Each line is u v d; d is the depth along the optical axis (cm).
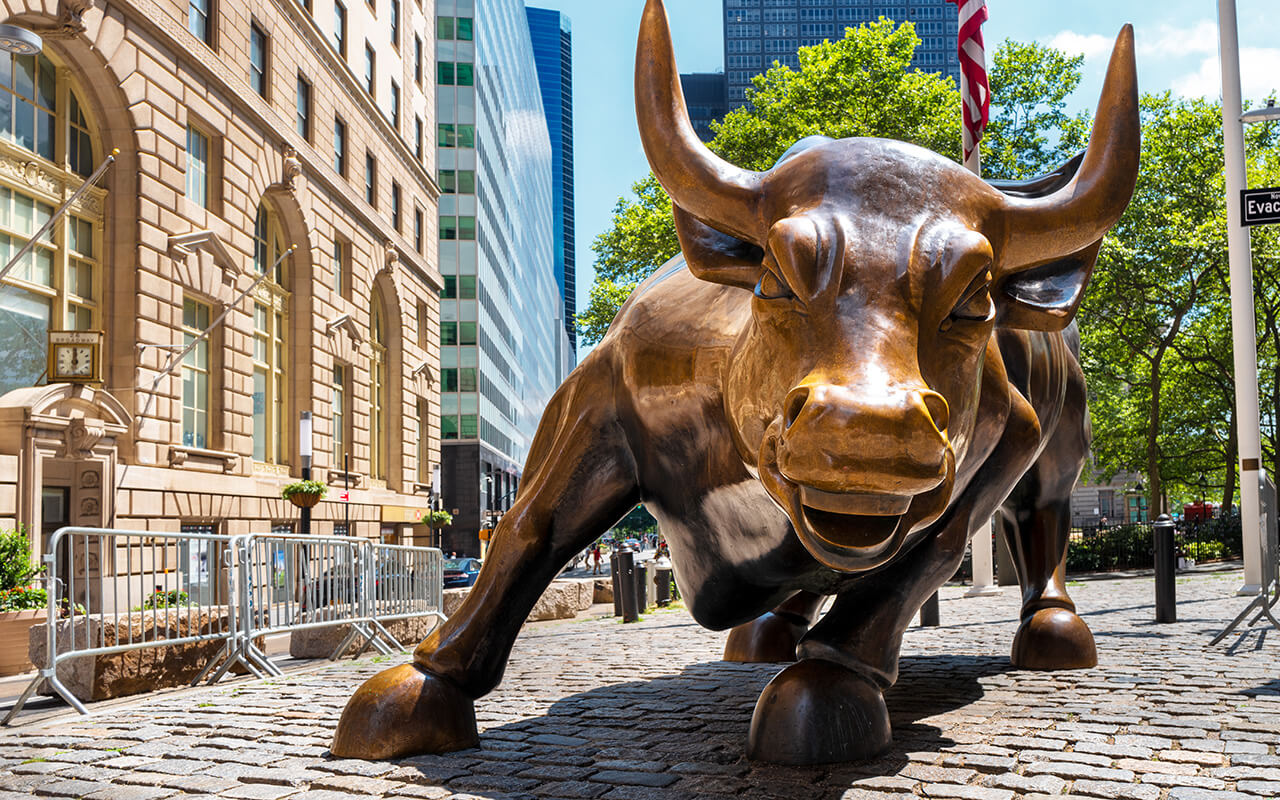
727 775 342
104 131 2123
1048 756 363
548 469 389
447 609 1291
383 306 3831
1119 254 2872
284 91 2855
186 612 770
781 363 267
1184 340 3225
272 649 1115
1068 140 3123
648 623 1111
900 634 372
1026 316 304
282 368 2970
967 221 282
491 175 7062
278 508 2748
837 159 285
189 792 346
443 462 6072
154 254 2184
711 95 18325
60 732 473
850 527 247
